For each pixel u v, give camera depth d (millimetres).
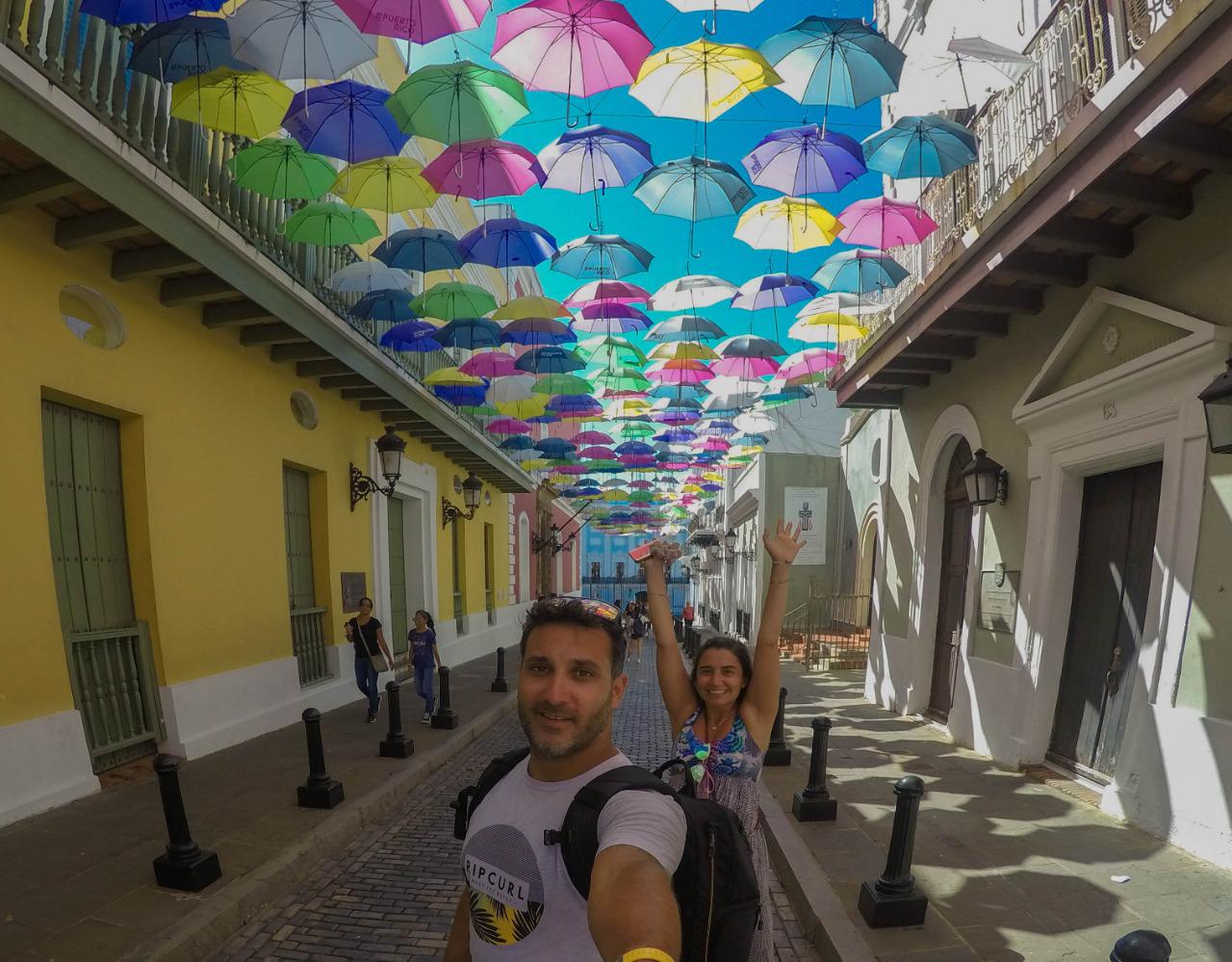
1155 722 5508
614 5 4344
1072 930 4000
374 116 5309
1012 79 6312
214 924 4086
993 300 7480
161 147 6188
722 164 6180
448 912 4562
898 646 11156
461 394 12688
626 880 1121
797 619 22516
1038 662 7312
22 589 5723
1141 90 4527
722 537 31391
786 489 23562
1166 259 5742
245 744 8172
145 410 7281
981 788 6730
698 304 9836
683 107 5141
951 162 5895
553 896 1315
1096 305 6379
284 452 9938
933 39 9234
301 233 7051
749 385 12906
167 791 4488
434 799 6859
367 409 12477
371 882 4988
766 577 23531
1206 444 5273
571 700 1419
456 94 4973
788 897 4805
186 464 7875
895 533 11656
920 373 10094
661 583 3422
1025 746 7340
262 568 9250
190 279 7469
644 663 21750
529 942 1316
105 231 6078
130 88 5836
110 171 5586
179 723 7430
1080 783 6711
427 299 8750
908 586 11016
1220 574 5094
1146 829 5488
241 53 4586
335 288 8523
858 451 21141
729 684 2951
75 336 6410
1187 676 5316
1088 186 5203
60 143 5082
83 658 6594
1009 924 4078
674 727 3119
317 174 6105
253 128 5262
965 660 8688
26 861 4746
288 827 5559
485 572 22344
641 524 38688
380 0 4105
